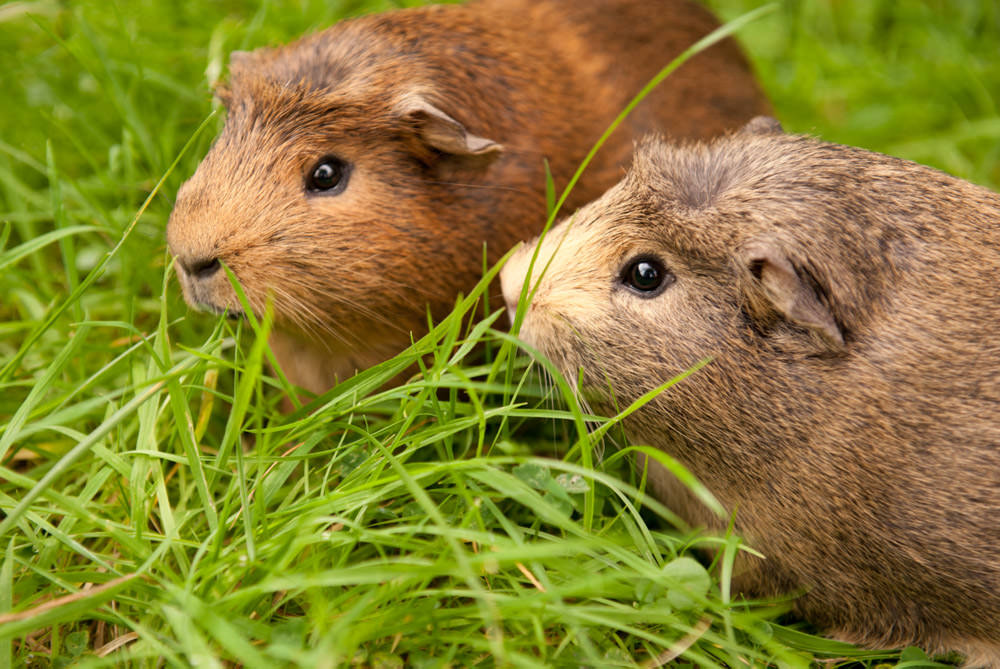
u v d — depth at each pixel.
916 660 0.57
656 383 0.57
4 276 0.65
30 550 0.57
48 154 0.63
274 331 0.61
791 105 0.78
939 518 0.56
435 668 0.54
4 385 0.59
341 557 0.55
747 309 0.56
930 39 0.80
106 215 0.65
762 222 0.56
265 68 0.60
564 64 0.65
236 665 0.55
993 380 0.56
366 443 0.58
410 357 0.57
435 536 0.58
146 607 0.54
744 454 0.57
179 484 0.60
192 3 0.76
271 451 0.57
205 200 0.59
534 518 0.57
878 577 0.57
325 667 0.51
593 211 0.58
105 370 0.57
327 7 0.75
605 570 0.56
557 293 0.58
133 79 0.70
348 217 0.59
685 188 0.57
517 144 0.62
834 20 0.83
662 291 0.57
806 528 0.57
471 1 0.69
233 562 0.54
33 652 0.55
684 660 0.56
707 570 0.58
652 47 0.68
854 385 0.56
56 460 0.60
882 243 0.56
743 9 0.82
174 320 0.63
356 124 0.59
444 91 0.60
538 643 0.54
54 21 0.74
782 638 0.57
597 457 0.60
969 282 0.56
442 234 0.60
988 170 0.74
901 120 0.77
